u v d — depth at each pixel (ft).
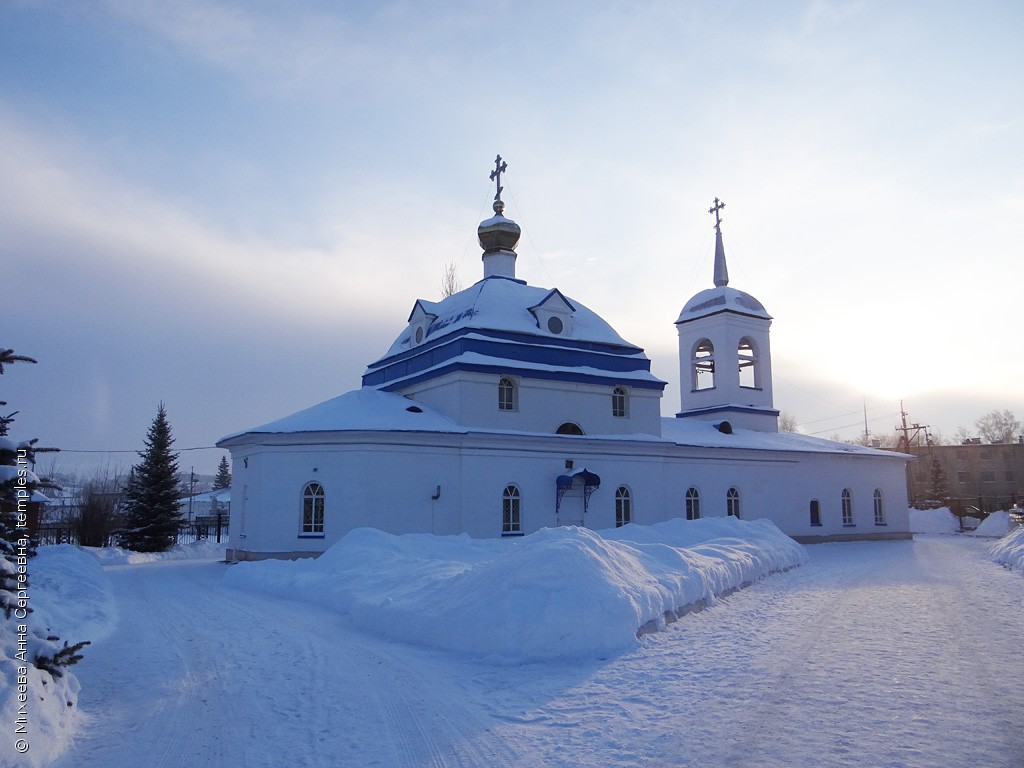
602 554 44.78
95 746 24.95
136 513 132.05
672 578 49.70
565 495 105.60
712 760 22.66
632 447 112.47
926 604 54.54
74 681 28.73
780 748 23.54
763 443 135.33
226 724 27.25
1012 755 22.63
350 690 31.73
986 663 34.86
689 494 122.11
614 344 116.06
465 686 32.32
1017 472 297.74
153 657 38.83
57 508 149.79
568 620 38.32
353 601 52.29
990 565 87.71
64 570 63.00
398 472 92.73
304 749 24.54
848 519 145.48
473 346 101.81
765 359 152.76
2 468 25.53
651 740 24.79
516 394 104.63
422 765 23.00
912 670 33.53
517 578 40.98
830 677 32.45
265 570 72.02
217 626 48.16
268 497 91.97
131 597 64.39
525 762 23.08
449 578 48.14
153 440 134.92
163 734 26.18
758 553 75.41
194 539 162.61
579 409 109.81
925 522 207.31
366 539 72.02
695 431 133.28
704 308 151.23
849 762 22.21
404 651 39.40
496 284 114.83
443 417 101.35
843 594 60.70
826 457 142.82
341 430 90.89
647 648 39.09
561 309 112.78
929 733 24.76
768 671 33.73
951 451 308.19
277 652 39.47
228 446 102.47
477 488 97.76
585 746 24.44
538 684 32.48
